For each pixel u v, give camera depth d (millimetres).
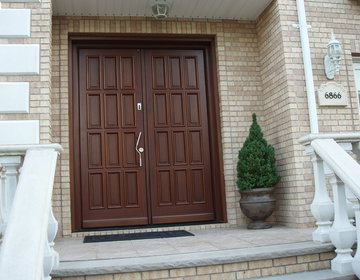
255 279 3328
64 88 5402
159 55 5910
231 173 5691
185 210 5699
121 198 5555
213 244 4043
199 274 3283
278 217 5508
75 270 3105
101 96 5668
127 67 5797
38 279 2209
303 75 5273
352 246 3584
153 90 5816
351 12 5703
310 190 5039
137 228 5441
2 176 3121
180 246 4012
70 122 5426
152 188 5648
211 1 5445
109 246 4234
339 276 3305
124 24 5641
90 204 5473
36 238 2436
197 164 5809
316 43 5465
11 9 4574
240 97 5875
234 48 5961
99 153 5582
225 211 5652
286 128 5258
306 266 3512
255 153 5211
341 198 3496
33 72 4488
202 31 5871
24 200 2693
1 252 2338
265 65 5824
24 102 4406
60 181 5242
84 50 5730
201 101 5945
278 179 5262
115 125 5652
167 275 3232
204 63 6055
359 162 4035
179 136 5812
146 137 5703
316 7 5574
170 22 5789
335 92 5348
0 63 4449
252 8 5734
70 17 5531
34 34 4578
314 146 3676
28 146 3166
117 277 3168
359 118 5500
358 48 5652
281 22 5324
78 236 5211
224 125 5754
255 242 4016
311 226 4973
